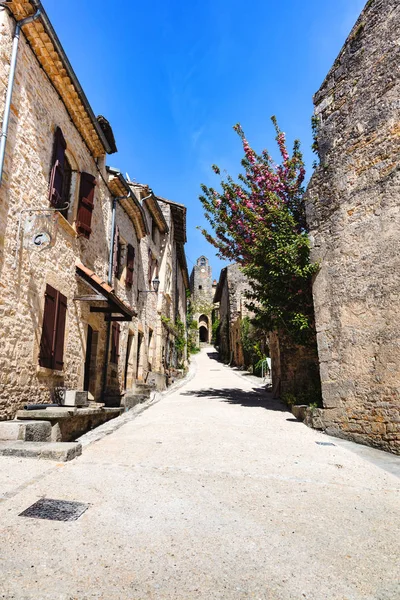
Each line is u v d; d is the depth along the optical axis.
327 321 7.91
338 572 2.60
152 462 5.13
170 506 3.63
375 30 7.77
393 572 2.62
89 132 9.26
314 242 8.50
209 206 12.43
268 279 9.72
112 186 11.17
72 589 2.27
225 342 38.22
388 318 6.74
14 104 6.16
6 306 5.80
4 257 5.79
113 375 11.41
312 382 11.13
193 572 2.53
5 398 5.75
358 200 7.64
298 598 2.29
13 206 6.06
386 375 6.63
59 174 7.70
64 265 8.04
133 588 2.32
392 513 3.71
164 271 19.17
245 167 12.34
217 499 3.89
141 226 14.46
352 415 7.11
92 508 3.44
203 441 6.50
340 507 3.82
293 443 6.59
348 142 8.03
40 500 3.51
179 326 25.98
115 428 7.55
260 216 11.11
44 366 6.95
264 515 3.53
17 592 2.20
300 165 11.62
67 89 7.88
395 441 6.27
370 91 7.70
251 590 2.35
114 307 9.69
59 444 5.11
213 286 64.38
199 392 15.42
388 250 6.92
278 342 12.69
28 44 6.64
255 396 13.88
